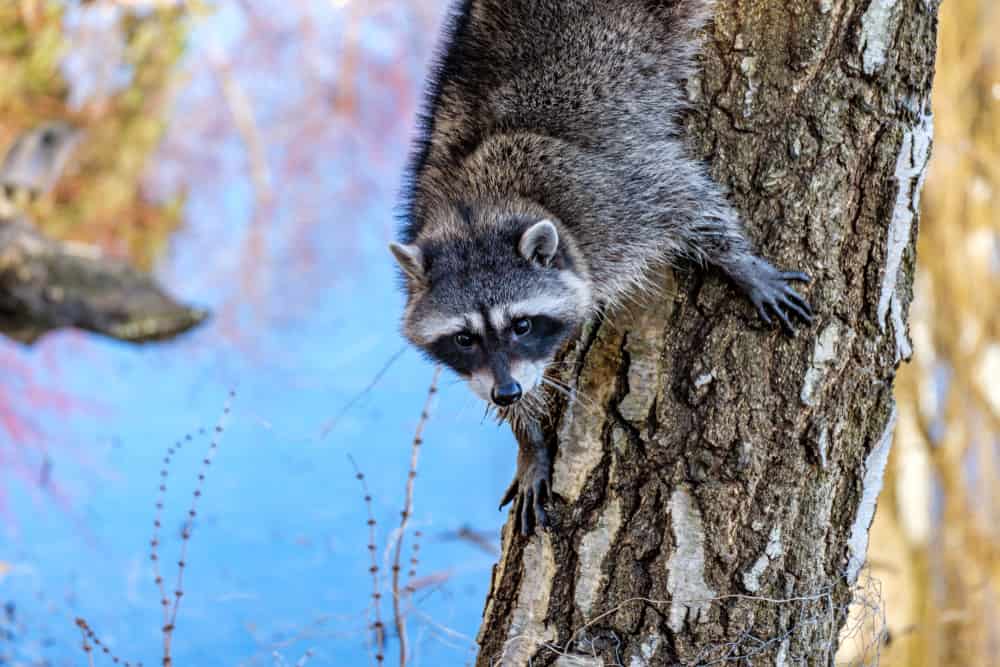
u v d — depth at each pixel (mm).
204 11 19984
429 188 7477
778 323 5555
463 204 7059
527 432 6191
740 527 5449
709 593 5445
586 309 6570
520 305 6562
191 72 20281
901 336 5691
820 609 5574
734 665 5438
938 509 12625
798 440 5504
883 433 5672
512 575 5824
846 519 5637
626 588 5523
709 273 5805
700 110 6047
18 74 17969
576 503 5668
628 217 6477
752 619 5445
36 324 15562
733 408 5516
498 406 6387
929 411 12750
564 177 6883
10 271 15523
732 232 5715
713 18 6094
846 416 5570
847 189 5586
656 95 6703
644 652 5484
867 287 5582
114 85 19219
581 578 5598
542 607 5660
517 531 5922
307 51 22219
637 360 5691
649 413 5594
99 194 18938
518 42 7297
